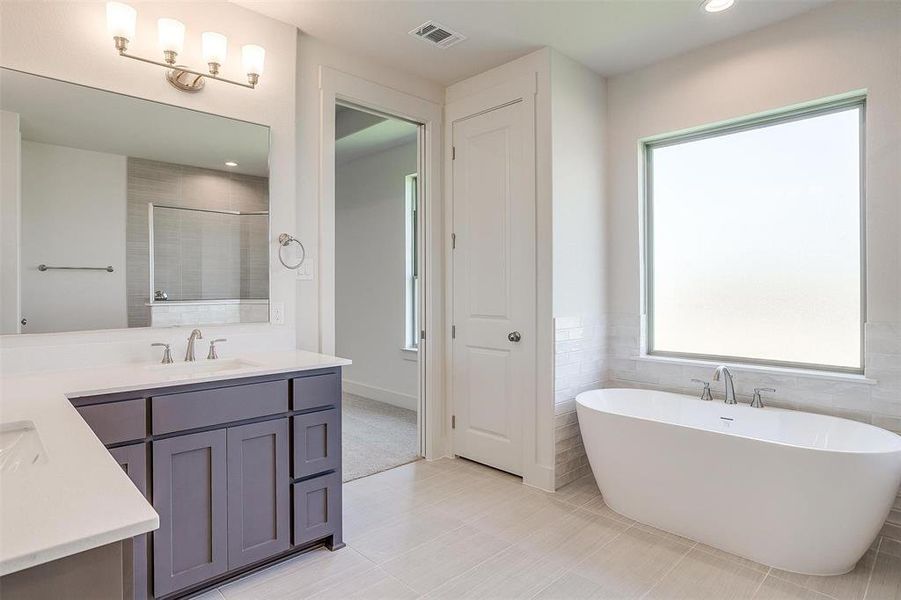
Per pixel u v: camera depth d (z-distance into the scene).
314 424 2.17
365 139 4.70
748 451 2.13
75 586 0.68
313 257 2.79
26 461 1.05
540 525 2.50
